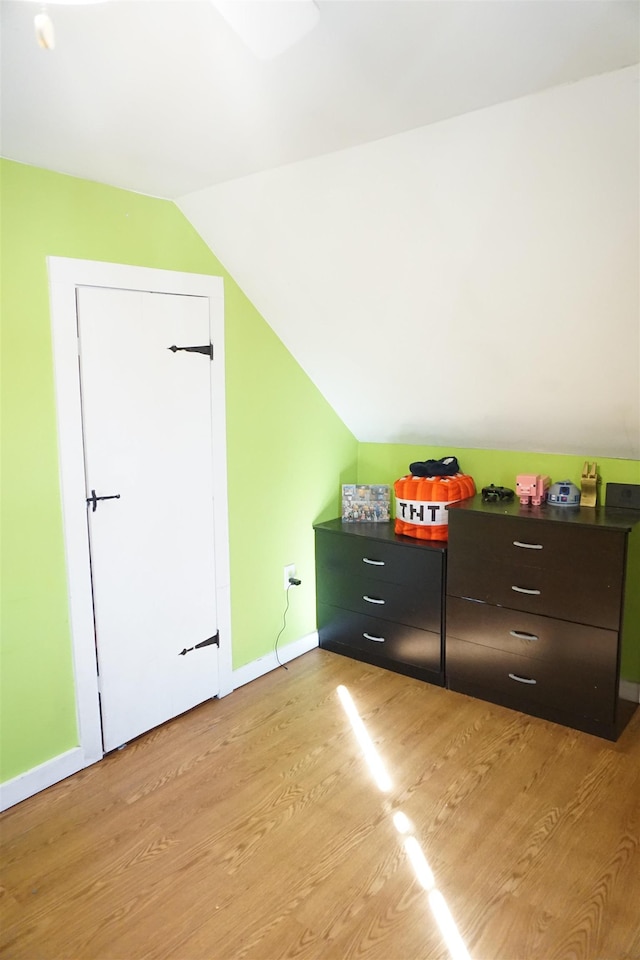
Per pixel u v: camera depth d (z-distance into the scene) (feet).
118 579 8.07
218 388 9.07
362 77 4.95
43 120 5.73
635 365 7.54
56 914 5.75
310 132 6.03
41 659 7.43
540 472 10.10
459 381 9.17
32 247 6.92
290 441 10.53
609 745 8.22
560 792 7.28
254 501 9.97
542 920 5.60
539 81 5.01
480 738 8.41
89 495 7.65
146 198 7.98
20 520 7.08
